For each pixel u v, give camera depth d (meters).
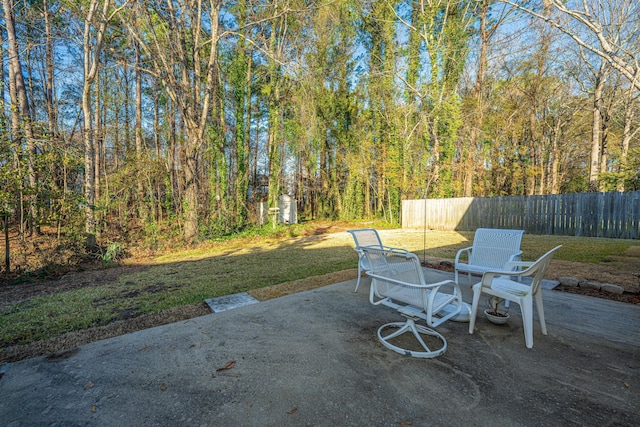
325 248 9.16
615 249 7.25
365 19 17.02
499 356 2.37
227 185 14.46
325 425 1.66
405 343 2.62
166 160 14.33
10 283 5.68
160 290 4.88
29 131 6.31
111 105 14.97
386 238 10.74
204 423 1.70
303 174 22.58
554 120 19.22
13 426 1.71
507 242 4.09
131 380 2.15
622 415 1.70
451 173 15.66
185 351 2.56
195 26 11.09
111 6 9.06
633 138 15.17
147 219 11.01
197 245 10.34
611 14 6.82
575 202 10.42
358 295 4.06
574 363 2.25
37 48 13.74
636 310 3.28
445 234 12.16
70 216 7.20
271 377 2.14
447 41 14.68
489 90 17.66
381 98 17.00
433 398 1.87
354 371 2.20
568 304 3.50
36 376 2.24
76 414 1.81
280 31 15.27
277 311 3.47
